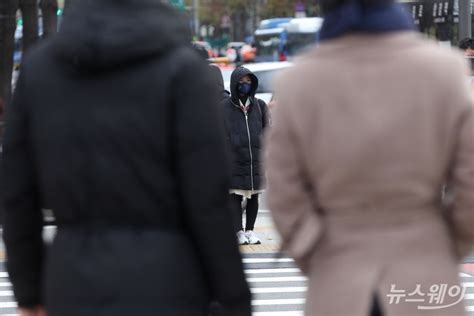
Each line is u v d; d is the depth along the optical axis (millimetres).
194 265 7969
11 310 18812
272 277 21906
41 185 8250
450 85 8070
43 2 49531
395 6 8328
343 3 8258
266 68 46531
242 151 24281
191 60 7934
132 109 7871
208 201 7809
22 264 8422
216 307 8453
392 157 8016
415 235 8125
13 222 8375
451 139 8109
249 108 24297
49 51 8219
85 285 7812
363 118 8023
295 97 8180
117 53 7848
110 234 7895
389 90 8047
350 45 8180
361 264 8117
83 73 7992
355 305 8078
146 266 7793
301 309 19000
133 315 7750
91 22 7914
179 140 7848
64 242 8016
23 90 8289
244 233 25312
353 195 8109
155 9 8070
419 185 8086
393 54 8109
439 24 52281
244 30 148500
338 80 8094
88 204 7930
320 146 8109
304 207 8258
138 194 7863
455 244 8375
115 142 7867
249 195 24562
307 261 8367
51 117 8062
